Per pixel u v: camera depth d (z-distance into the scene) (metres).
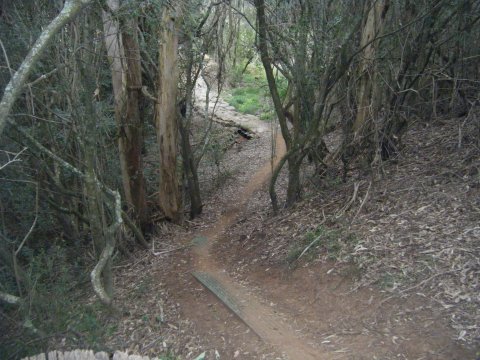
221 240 9.41
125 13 6.91
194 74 11.82
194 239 9.80
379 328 4.94
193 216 11.65
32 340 5.36
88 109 5.97
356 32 7.72
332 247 6.61
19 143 7.24
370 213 7.04
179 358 5.44
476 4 8.33
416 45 7.77
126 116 9.34
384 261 5.84
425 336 4.57
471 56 8.31
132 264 9.05
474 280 5.01
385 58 7.80
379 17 7.85
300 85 7.92
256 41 8.16
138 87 9.29
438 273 5.29
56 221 9.88
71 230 9.72
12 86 3.42
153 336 6.05
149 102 11.55
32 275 7.32
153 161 12.55
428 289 5.14
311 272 6.41
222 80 13.04
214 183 14.42
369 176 8.22
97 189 6.28
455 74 9.10
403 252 5.86
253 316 5.93
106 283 6.62
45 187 8.75
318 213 7.91
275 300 6.25
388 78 7.96
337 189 8.53
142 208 10.10
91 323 6.10
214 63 15.25
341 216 7.30
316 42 7.54
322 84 7.61
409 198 6.96
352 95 8.90
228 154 18.20
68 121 7.45
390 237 6.25
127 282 8.24
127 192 9.88
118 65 8.86
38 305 6.02
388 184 7.57
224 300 6.49
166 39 9.41
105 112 9.73
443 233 5.92
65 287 7.51
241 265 7.68
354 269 5.97
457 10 7.48
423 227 6.18
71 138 8.51
